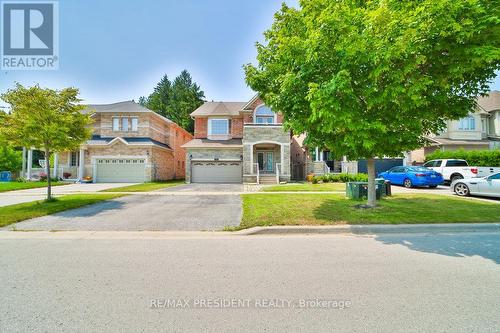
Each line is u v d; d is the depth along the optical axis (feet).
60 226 23.32
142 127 81.15
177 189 53.42
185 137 114.93
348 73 19.99
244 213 26.89
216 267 13.84
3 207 31.48
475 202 32.68
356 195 35.37
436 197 37.40
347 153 27.04
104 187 59.36
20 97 33.27
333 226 21.75
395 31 19.35
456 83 22.99
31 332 8.32
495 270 13.32
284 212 26.89
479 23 17.75
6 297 10.64
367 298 10.48
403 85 21.06
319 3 23.24
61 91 35.55
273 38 28.48
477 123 82.79
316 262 14.53
